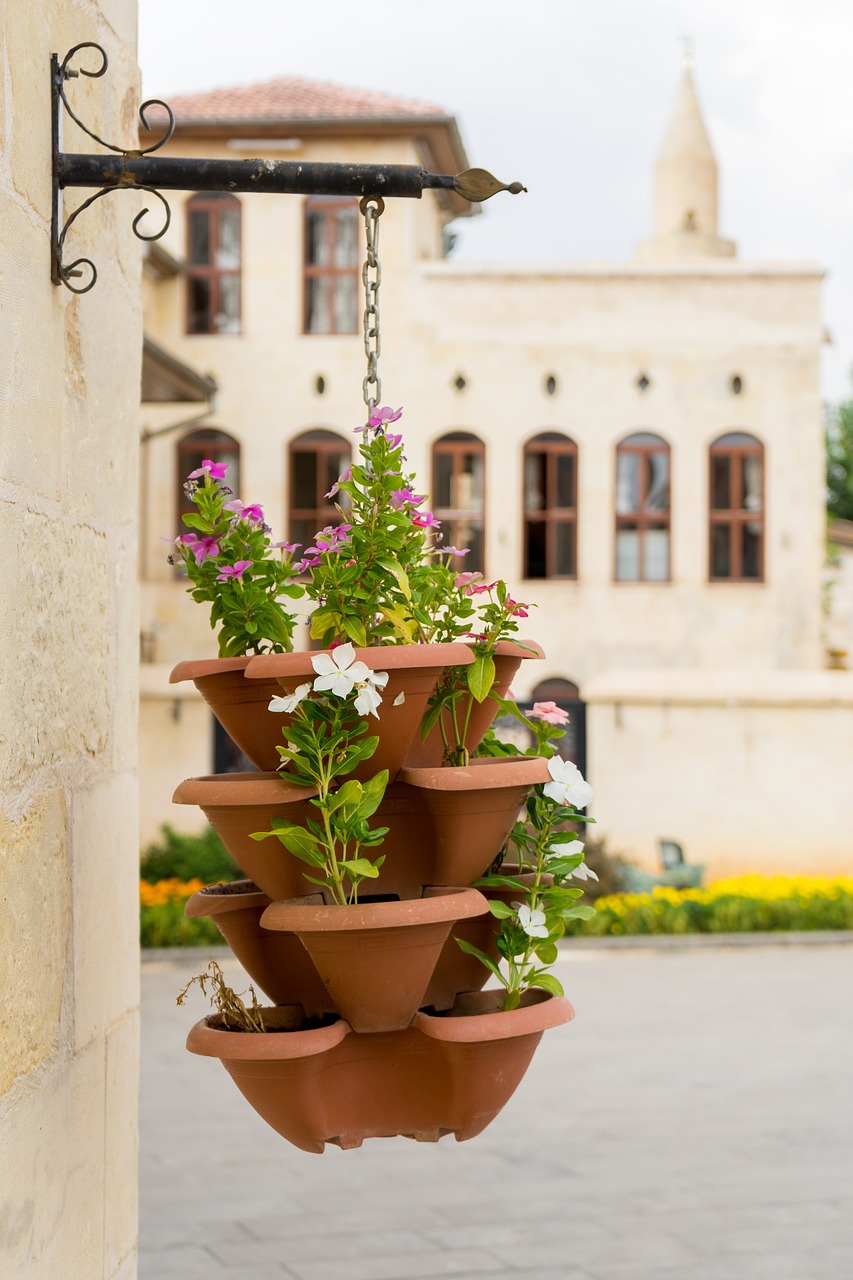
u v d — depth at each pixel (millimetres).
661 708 17875
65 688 2006
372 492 2217
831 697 17531
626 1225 6164
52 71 1914
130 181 1935
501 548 21359
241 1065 2023
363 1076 2117
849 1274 5477
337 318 21703
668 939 15047
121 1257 2328
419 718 2096
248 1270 5570
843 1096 8734
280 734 2197
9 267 1727
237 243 21719
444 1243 5922
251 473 21484
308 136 21094
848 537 24500
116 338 2334
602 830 17891
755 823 17672
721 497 21453
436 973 2285
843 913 15711
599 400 21422
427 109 21156
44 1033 1885
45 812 1897
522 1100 8719
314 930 1944
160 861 16922
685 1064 9688
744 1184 6820
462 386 21469
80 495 2094
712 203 24391
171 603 21172
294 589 2248
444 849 2162
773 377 21375
